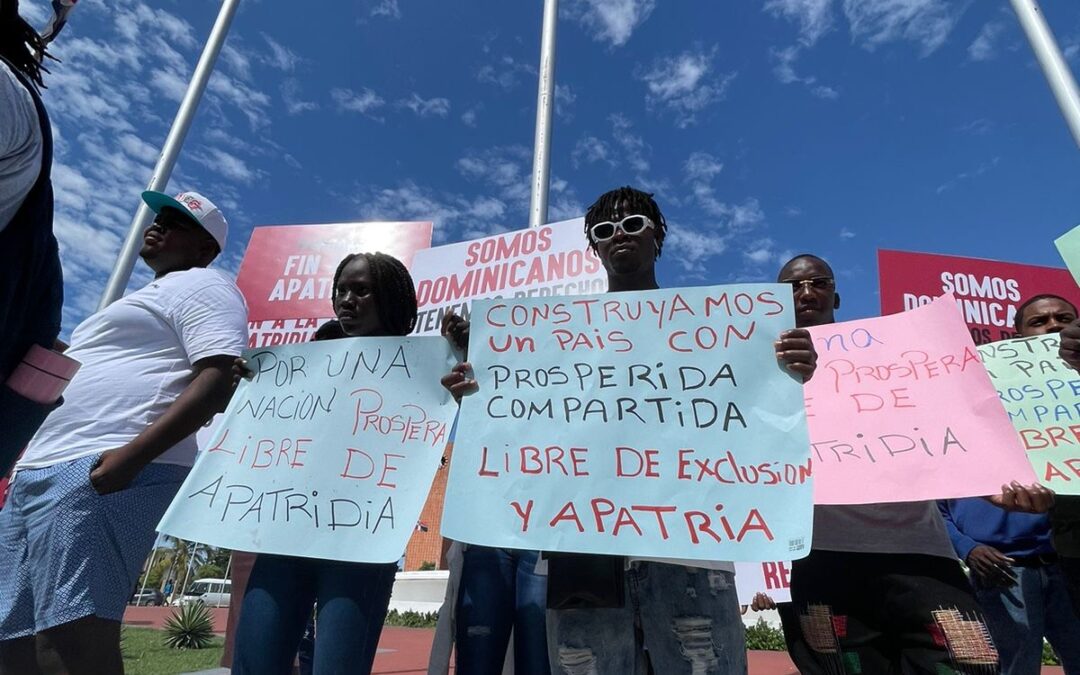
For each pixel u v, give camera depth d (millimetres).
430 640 11102
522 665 2254
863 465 1891
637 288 2059
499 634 2238
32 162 1304
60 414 1921
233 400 2080
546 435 1700
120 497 1857
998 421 1821
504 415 1750
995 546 2635
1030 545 2566
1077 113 3332
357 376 2006
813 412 2064
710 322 1755
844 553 1966
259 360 2123
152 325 2094
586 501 1593
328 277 4352
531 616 2293
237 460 1935
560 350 1817
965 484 1755
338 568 1763
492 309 1907
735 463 1574
